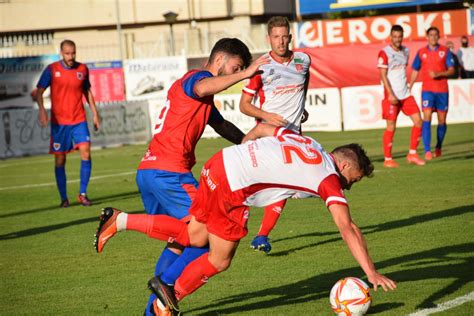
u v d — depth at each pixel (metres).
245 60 12.52
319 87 54.19
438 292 12.47
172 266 11.70
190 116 12.42
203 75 12.26
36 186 32.25
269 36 17.39
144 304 12.97
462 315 11.16
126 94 61.78
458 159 31.36
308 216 20.91
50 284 14.77
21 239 19.97
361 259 10.12
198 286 11.50
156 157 12.51
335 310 11.23
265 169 10.72
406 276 13.65
